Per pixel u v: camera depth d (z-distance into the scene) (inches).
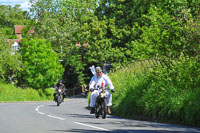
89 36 6323.8
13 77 6136.8
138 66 2186.3
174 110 1379.2
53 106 3260.3
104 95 1520.7
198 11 1641.2
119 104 1939.0
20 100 5014.8
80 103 4303.6
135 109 1777.8
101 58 6161.4
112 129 1044.5
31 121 1343.5
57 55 6919.3
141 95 1763.0
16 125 1188.5
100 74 1545.3
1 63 5556.1
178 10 1610.5
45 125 1177.4
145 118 1635.1
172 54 1747.0
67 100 5728.3
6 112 1989.4
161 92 1544.0
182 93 1448.1
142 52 1897.1
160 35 1737.2
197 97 1330.0
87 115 1881.2
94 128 1069.1
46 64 6048.2
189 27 1627.7
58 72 6338.6
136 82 1894.7
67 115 1806.1
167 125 1240.2
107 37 6604.3
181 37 1667.1
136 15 5639.8
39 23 7618.1
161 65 1750.7
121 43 6250.0
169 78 1573.6
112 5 6131.9
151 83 1724.9
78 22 7460.6
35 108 2605.8
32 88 6008.9
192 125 1253.7
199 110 1245.1
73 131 989.2
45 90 6122.1
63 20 7652.6
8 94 5172.2
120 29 5974.4
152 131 995.9
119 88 2037.4
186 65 1572.3
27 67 6013.8
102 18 6446.9
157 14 1747.0
